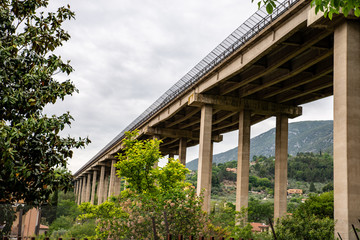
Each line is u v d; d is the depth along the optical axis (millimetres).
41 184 15086
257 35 32844
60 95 16281
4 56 14758
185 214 16859
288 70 35906
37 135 15031
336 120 22922
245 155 45344
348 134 21969
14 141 14414
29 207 13312
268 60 35656
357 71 22812
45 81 16312
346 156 21703
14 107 15258
